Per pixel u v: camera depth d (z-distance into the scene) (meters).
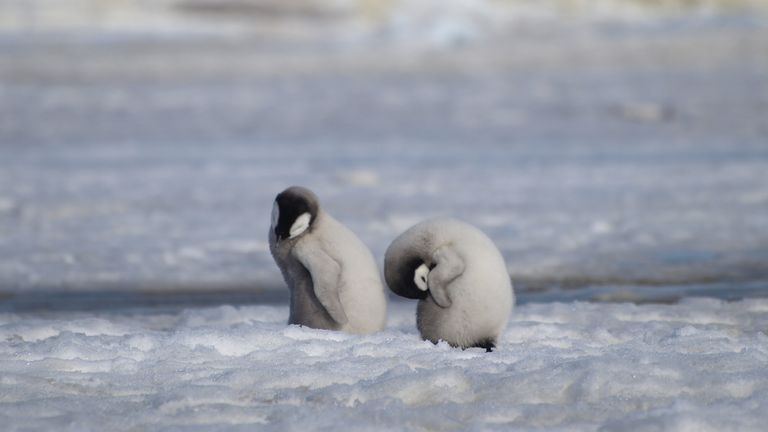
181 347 6.73
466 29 69.94
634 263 12.65
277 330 7.02
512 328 7.68
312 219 6.90
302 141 31.02
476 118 36.53
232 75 51.03
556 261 12.82
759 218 16.38
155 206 18.67
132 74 50.75
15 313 9.73
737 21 79.31
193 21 81.62
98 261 13.16
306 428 4.88
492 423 5.04
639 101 39.44
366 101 41.47
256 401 5.58
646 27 75.69
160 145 30.00
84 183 21.91
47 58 56.06
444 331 6.66
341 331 6.97
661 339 7.41
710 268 12.23
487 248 6.67
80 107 39.53
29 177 22.88
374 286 7.00
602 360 6.04
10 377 5.88
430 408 5.32
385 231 15.77
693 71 49.75
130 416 5.15
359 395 5.58
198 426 4.96
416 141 30.83
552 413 5.23
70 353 6.62
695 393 5.59
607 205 18.27
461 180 22.12
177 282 11.76
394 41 69.75
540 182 21.64
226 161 26.05
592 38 67.12
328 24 83.88
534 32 74.25
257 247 14.41
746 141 29.34
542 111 38.00
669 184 20.81
